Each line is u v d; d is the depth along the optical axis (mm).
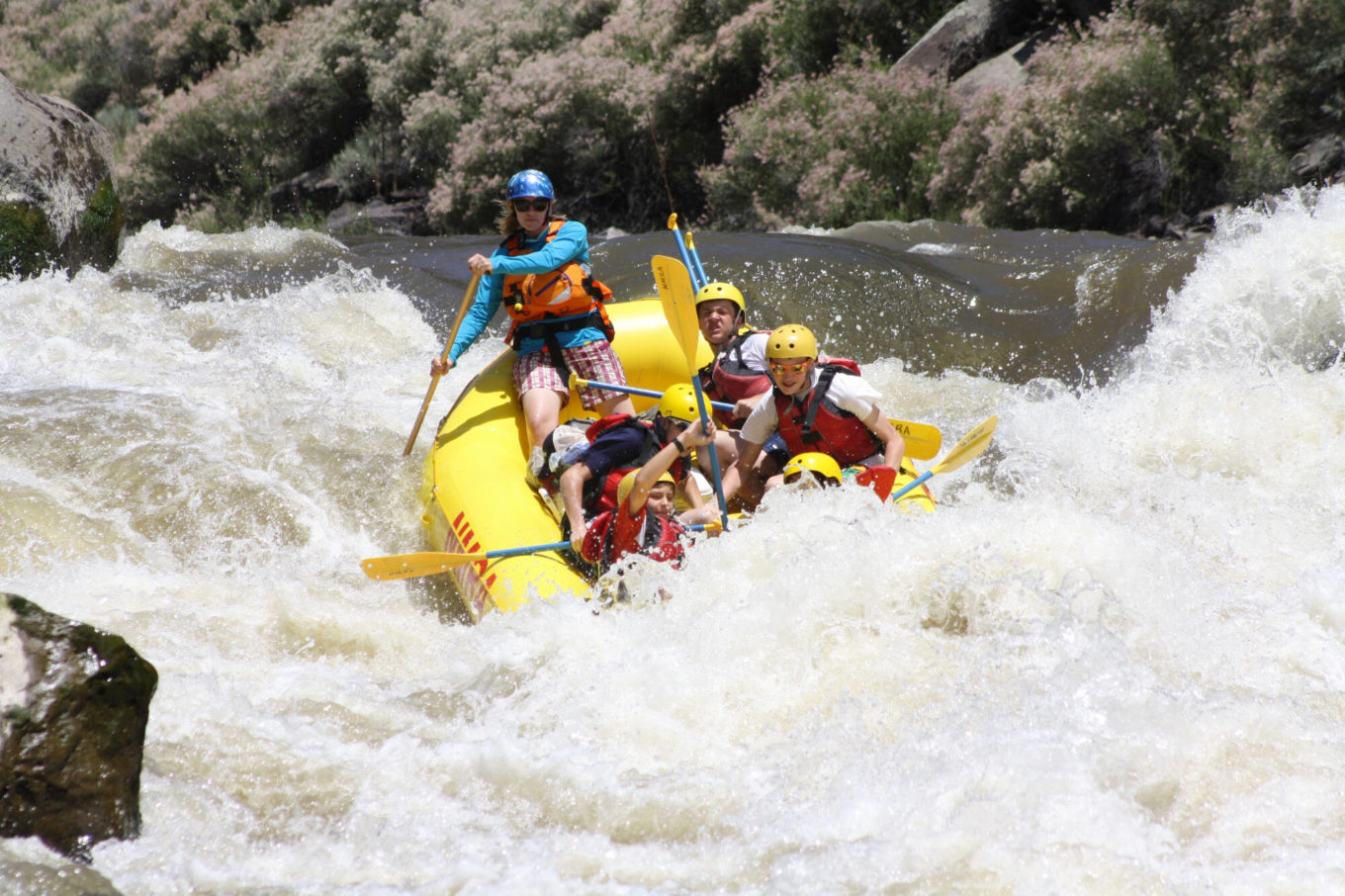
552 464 4258
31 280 7145
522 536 4129
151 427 5031
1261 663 3293
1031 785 2523
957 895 2197
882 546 3580
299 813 2564
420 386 6203
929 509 4223
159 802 2520
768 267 7488
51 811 2256
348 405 5742
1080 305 7203
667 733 2916
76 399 5273
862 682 3096
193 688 3037
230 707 2977
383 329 6879
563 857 2404
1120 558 3730
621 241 8727
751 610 3344
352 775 2713
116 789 2348
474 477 4457
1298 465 4996
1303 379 5594
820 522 3730
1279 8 10148
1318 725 2830
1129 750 2648
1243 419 5301
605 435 4090
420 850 2443
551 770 2699
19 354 6047
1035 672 3066
